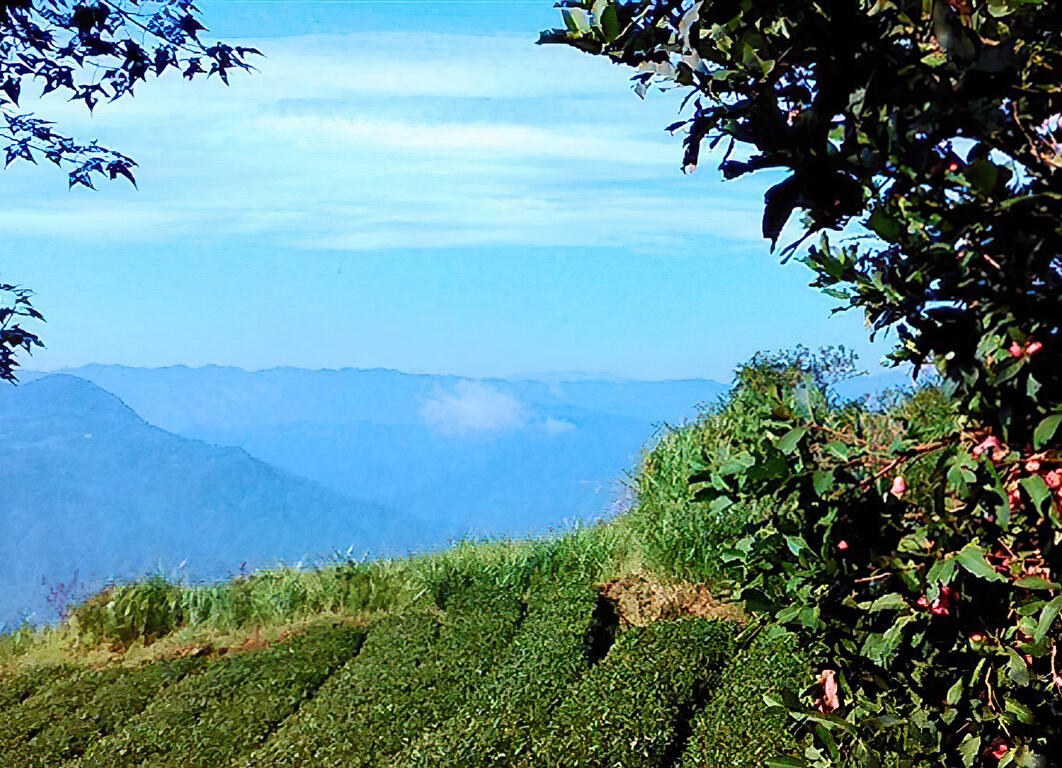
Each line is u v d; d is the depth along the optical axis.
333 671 6.77
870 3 1.77
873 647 2.38
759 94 1.79
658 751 4.95
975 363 2.00
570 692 5.88
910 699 2.55
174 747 5.59
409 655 6.69
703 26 1.93
